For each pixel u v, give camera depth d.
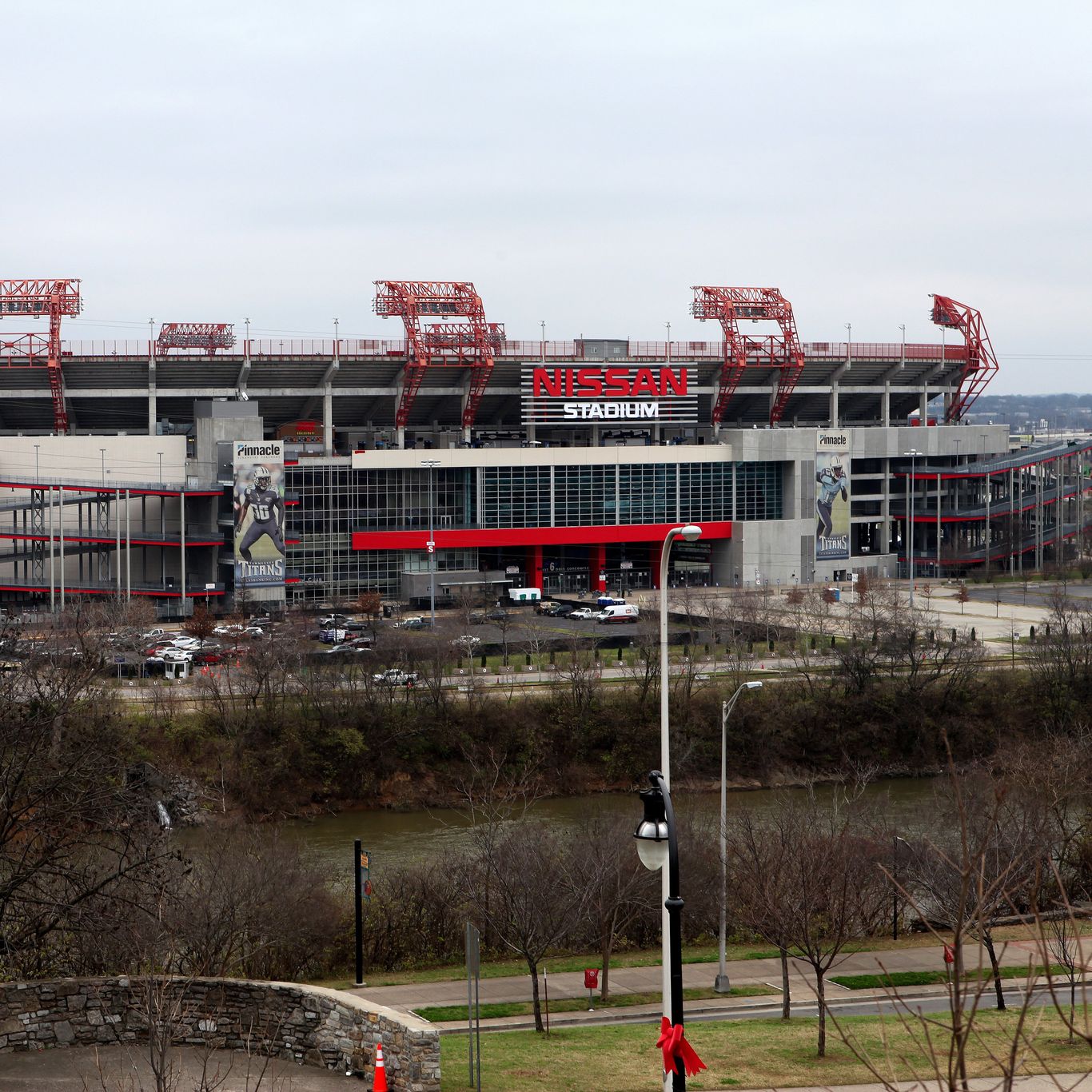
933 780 162.75
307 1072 49.66
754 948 90.12
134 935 63.62
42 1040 51.28
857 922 90.25
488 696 165.50
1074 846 101.44
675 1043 36.50
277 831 110.69
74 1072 48.69
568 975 82.06
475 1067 55.12
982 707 173.62
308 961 84.88
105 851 78.31
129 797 69.38
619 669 188.75
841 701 171.00
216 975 74.56
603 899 78.69
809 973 81.62
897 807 140.75
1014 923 91.25
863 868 85.88
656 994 77.56
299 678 158.75
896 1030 65.69
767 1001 75.94
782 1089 54.47
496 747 158.00
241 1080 48.41
